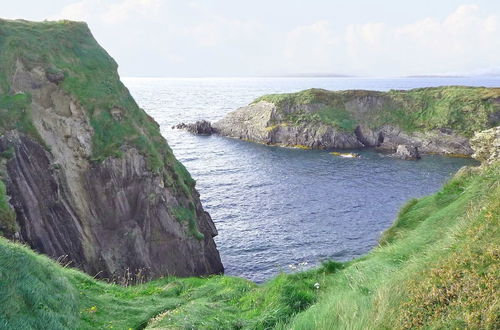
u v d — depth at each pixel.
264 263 45.69
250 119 127.81
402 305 7.95
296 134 118.12
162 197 40.09
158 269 38.81
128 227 38.16
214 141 122.81
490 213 9.52
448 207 15.44
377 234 52.41
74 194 36.34
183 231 40.59
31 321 10.01
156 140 45.38
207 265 44.06
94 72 43.88
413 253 12.16
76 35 46.53
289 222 57.09
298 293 12.03
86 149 38.22
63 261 33.94
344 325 8.27
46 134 36.50
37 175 34.31
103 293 15.11
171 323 11.60
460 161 97.38
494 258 7.77
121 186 38.56
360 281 11.57
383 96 127.12
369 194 69.12
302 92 129.75
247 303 13.09
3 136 33.31
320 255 46.88
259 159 98.38
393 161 96.44
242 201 66.31
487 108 111.75
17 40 39.75
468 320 6.56
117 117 41.25
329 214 59.94
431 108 119.56
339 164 92.81
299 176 81.69
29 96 37.19
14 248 11.73
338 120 120.44
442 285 7.87
